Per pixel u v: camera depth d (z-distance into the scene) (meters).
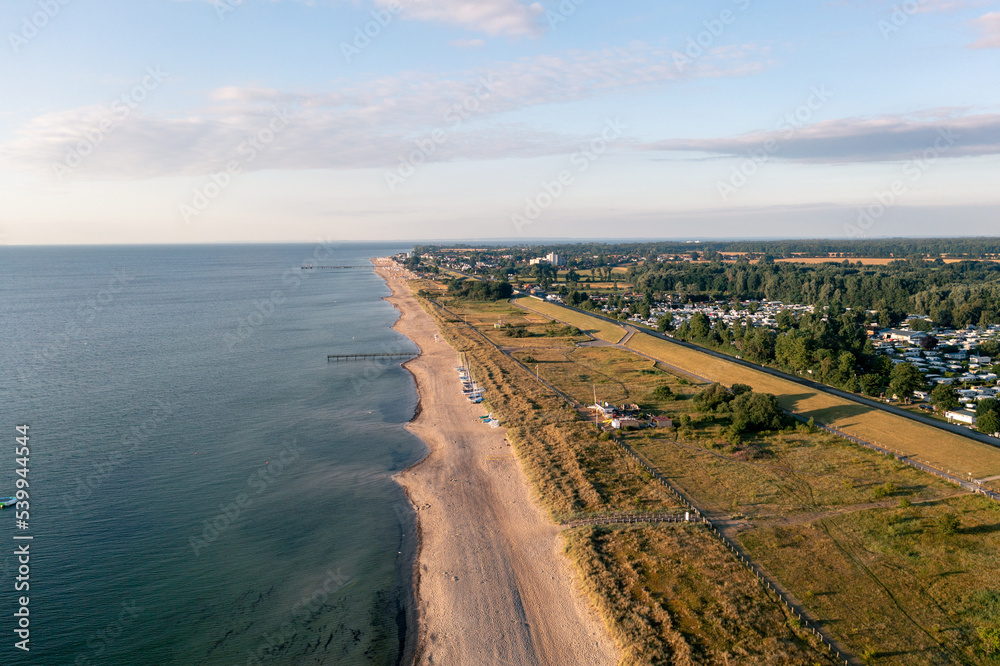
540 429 79.88
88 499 60.31
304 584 46.81
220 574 47.78
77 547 51.31
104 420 84.50
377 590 46.03
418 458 72.94
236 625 41.75
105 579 46.84
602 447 71.50
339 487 64.38
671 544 48.44
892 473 61.62
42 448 73.69
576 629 40.16
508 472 67.31
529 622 41.34
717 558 46.28
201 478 66.12
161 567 48.62
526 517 56.34
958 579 42.62
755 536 50.03
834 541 48.81
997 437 69.31
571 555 48.44
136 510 58.22
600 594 42.41
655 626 38.75
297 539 53.53
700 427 79.62
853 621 38.81
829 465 64.81
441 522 56.31
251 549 51.62
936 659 35.12
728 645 36.50
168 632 40.78
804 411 85.06
